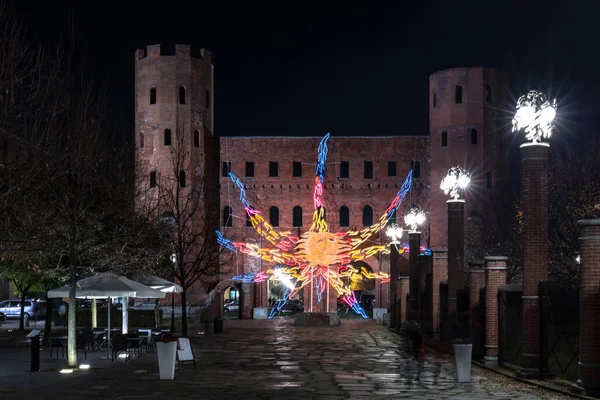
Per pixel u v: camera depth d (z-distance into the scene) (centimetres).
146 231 3541
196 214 6850
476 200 7056
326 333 4606
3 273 3441
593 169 4691
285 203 7544
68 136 2486
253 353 3148
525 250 2164
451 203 3064
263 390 1961
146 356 2862
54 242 2477
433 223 7238
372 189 7512
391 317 5106
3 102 1997
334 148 7581
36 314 6344
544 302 2284
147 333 3120
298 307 8231
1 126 1989
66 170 2345
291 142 7594
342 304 8650
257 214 7338
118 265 2995
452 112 7194
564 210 4381
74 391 1895
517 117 2217
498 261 2578
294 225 7625
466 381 2144
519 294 2633
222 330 4722
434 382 2145
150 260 3559
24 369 2398
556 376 2134
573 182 4625
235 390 1955
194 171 7269
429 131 7619
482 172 7112
